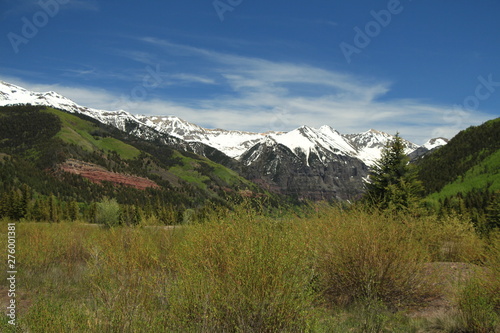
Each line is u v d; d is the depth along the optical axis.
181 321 3.82
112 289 4.07
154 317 3.74
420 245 6.75
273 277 3.72
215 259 4.32
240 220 4.53
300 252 4.20
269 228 4.40
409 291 5.88
